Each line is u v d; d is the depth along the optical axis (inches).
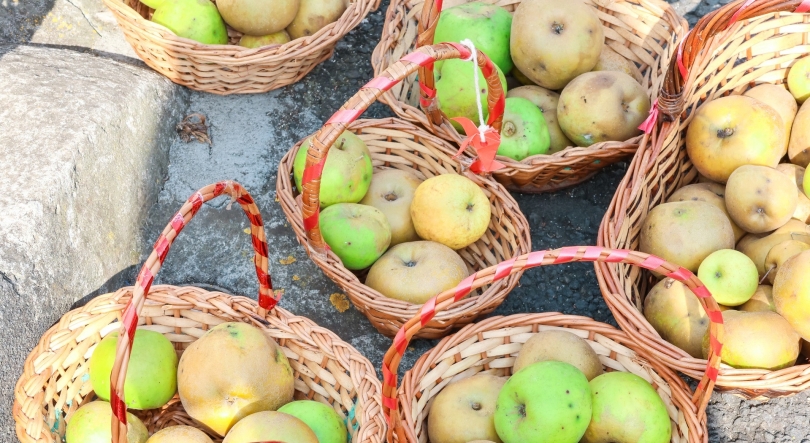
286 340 59.6
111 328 59.6
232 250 65.4
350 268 62.4
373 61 65.3
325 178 62.5
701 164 64.0
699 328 59.9
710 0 74.1
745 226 62.4
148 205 66.2
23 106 63.9
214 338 57.9
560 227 66.9
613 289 59.3
